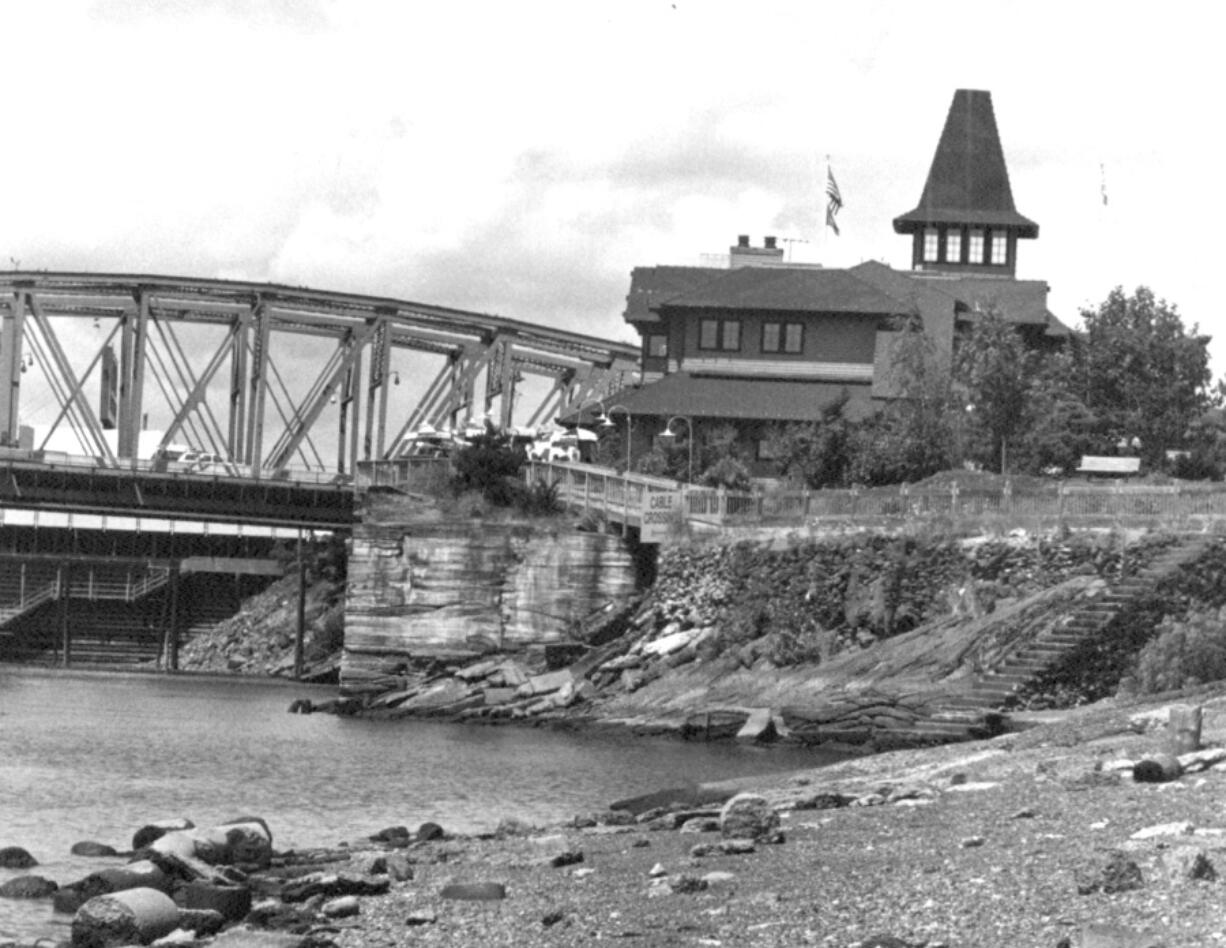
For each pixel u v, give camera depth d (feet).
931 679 263.08
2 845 152.87
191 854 128.06
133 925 101.65
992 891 96.84
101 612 576.61
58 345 572.10
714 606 328.29
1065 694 250.78
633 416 435.12
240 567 558.15
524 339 617.62
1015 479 325.42
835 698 271.90
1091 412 411.95
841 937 89.97
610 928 96.32
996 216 524.93
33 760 236.02
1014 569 284.61
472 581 360.28
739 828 128.57
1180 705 161.99
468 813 182.91
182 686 426.51
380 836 150.61
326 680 465.06
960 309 459.32
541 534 358.02
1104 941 81.71
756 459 428.15
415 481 376.89
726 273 456.86
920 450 382.42
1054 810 124.98
